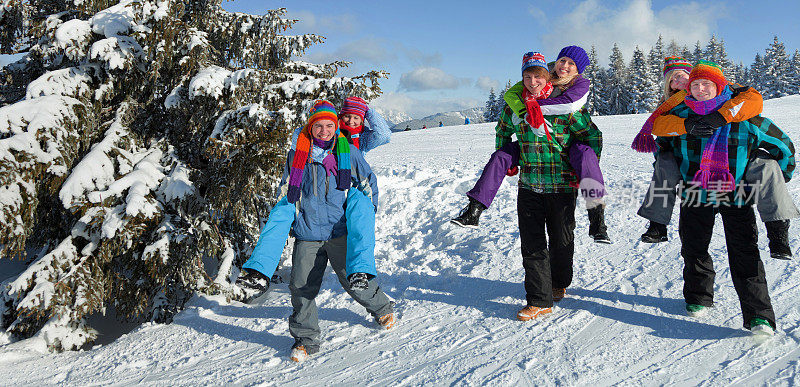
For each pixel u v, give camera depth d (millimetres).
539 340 3008
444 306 3752
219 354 3359
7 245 4148
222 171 4934
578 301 3514
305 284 3117
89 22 4793
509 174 3416
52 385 3145
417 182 7895
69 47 4660
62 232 5031
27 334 4551
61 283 4309
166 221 4664
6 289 4500
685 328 2955
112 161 4746
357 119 3264
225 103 4855
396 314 3703
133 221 4387
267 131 4812
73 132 4578
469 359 2873
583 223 5312
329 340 3375
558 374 2598
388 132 3467
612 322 3143
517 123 3135
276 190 5359
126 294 4969
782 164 2699
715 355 2633
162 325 4039
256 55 6020
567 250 3357
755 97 2609
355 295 3324
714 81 2637
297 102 5289
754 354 2588
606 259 4270
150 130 5301
